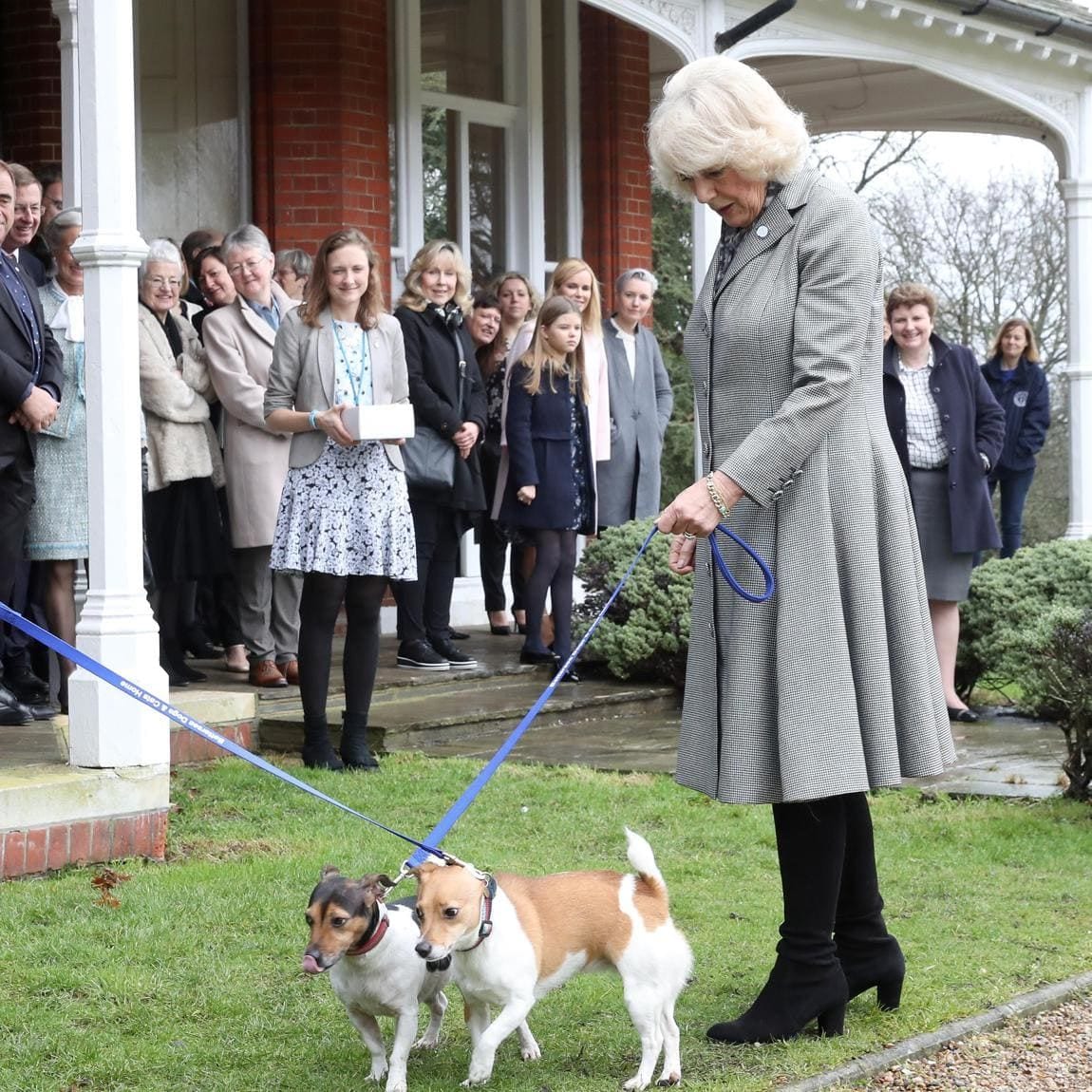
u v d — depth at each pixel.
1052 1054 4.28
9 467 6.10
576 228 12.78
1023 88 12.55
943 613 8.91
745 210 4.13
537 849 6.10
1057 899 5.67
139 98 10.45
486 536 10.56
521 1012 3.72
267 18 10.67
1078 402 12.93
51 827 5.60
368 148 10.94
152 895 5.30
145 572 7.28
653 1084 3.88
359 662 7.26
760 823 6.54
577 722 8.66
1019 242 27.03
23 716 6.71
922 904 5.58
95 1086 3.88
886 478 4.17
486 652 9.79
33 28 10.09
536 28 12.27
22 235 7.05
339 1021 4.32
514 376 9.08
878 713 4.07
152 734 5.84
